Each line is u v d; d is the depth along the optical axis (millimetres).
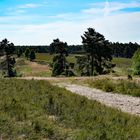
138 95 30578
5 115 16141
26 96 21000
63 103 19297
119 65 156375
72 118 16344
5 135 13922
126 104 25797
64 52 92562
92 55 84500
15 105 18016
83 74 84438
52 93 22906
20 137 13812
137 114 21469
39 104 18797
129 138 13867
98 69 84125
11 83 27438
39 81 30000
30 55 158750
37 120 15398
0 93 21672
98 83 35000
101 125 15391
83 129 14500
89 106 19453
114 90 32469
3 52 103562
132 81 35094
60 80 39188
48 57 188000
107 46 85438
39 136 13852
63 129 14781
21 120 15859
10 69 102500
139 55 45688
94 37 84875
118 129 14812
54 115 17109
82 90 32719
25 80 30547
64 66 91875
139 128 15258
